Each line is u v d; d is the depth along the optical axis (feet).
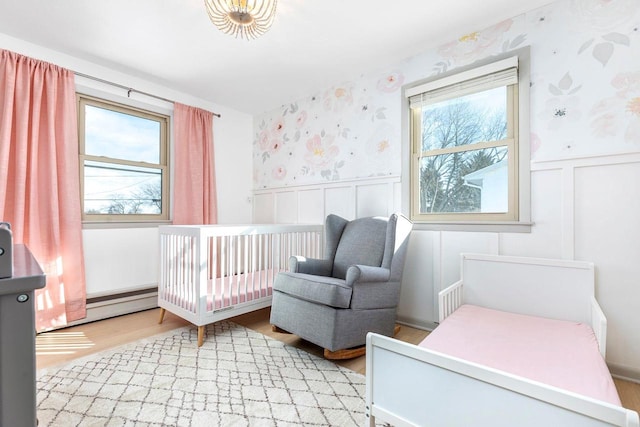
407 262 8.64
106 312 9.11
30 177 7.61
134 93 9.82
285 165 12.12
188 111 11.00
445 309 6.30
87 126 9.09
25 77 7.62
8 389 1.77
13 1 6.25
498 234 7.17
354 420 4.58
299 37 7.71
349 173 10.08
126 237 9.61
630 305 5.71
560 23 6.48
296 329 6.86
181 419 4.55
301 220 11.51
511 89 7.22
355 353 6.51
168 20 6.91
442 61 8.10
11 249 1.78
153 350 6.86
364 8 6.64
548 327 5.32
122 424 4.43
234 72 9.55
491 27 7.33
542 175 6.68
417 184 8.68
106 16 6.77
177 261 7.96
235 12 6.17
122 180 9.82
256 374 5.86
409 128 8.76
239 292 7.93
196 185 11.04
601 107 6.02
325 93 10.77
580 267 5.94
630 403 5.03
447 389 2.99
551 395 2.47
